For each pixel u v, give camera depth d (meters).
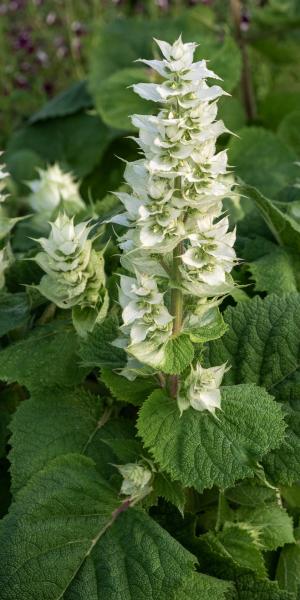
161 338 0.69
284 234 0.92
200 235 0.66
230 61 1.39
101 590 0.71
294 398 0.79
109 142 1.51
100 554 0.72
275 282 0.89
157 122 0.63
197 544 0.77
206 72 0.63
